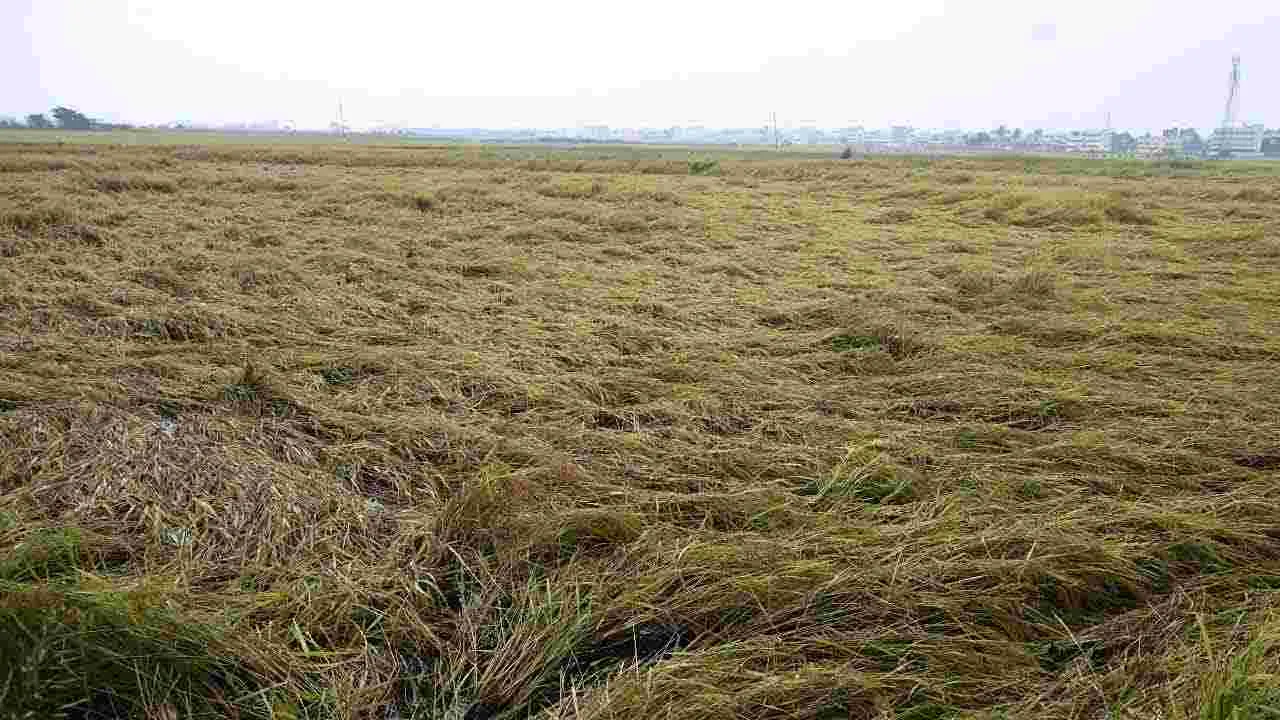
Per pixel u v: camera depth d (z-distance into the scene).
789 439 3.56
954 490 3.06
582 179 14.91
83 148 20.73
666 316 5.64
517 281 6.62
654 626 2.25
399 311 5.50
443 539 2.60
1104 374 4.49
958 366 4.49
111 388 3.67
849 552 2.55
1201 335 5.15
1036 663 2.14
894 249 8.52
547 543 2.57
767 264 7.54
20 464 2.90
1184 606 2.35
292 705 1.88
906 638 2.16
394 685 2.05
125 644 1.89
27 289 5.51
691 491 3.07
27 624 1.82
